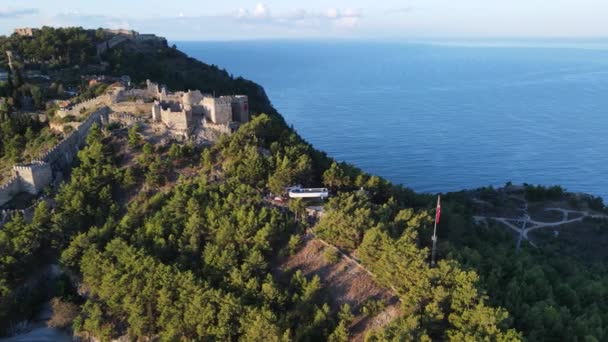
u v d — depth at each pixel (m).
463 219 119.50
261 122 125.94
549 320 78.06
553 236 145.25
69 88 178.00
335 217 93.12
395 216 100.94
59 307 94.06
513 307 80.50
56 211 109.12
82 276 100.38
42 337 93.50
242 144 118.62
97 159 121.56
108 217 108.31
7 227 102.44
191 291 85.69
